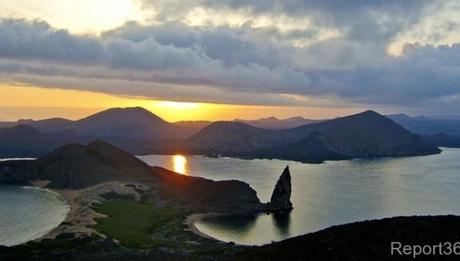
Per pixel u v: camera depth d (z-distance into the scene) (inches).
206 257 4382.4
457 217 3223.4
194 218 7741.1
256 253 3353.8
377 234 3031.5
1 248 4837.6
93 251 4815.5
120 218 7411.4
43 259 4347.9
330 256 2898.6
